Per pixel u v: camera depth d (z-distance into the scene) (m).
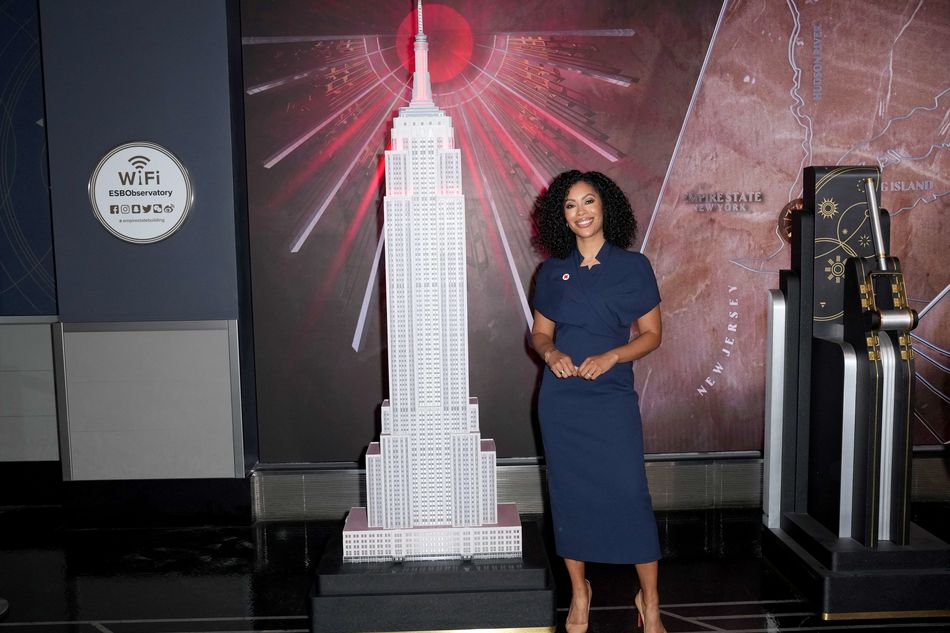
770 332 2.89
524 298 3.61
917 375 3.66
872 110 3.52
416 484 2.51
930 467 3.65
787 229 3.57
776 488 2.95
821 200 2.78
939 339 3.64
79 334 3.46
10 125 3.69
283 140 3.53
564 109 3.53
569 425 2.35
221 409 3.47
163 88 3.34
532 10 3.48
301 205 3.55
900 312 2.48
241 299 3.48
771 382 2.90
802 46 3.49
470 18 3.49
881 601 2.49
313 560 3.12
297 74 3.50
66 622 2.63
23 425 3.80
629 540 2.31
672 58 3.50
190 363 3.46
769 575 2.88
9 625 2.61
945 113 3.52
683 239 3.58
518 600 2.40
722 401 3.67
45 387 3.79
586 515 2.35
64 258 3.43
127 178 3.38
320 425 3.66
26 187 3.72
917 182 3.55
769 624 2.51
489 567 2.43
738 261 3.60
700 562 3.02
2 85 3.66
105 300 3.44
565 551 2.40
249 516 3.54
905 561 2.51
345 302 3.61
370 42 3.49
